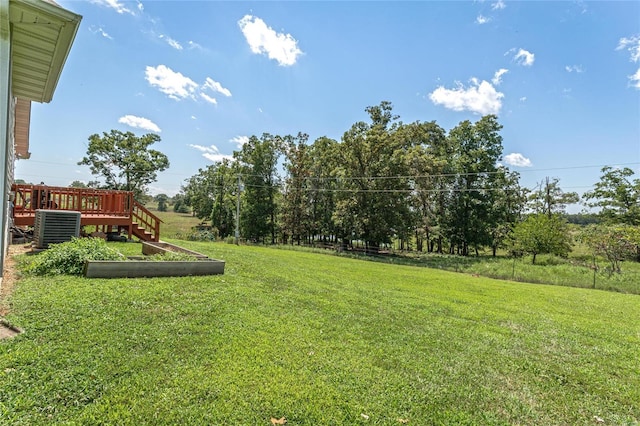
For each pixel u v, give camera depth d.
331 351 3.34
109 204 9.47
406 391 2.72
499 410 2.63
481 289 10.34
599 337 5.27
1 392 1.92
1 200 3.30
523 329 5.32
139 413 1.95
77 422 1.80
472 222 29.02
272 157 31.72
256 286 5.78
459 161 29.36
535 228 23.23
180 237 24.34
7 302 3.30
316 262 13.62
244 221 31.06
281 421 2.08
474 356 3.78
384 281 9.81
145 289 4.41
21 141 10.01
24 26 3.55
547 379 3.36
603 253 18.38
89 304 3.55
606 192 25.69
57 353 2.46
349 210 26.19
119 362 2.47
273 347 3.19
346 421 2.19
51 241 6.21
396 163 25.06
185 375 2.44
